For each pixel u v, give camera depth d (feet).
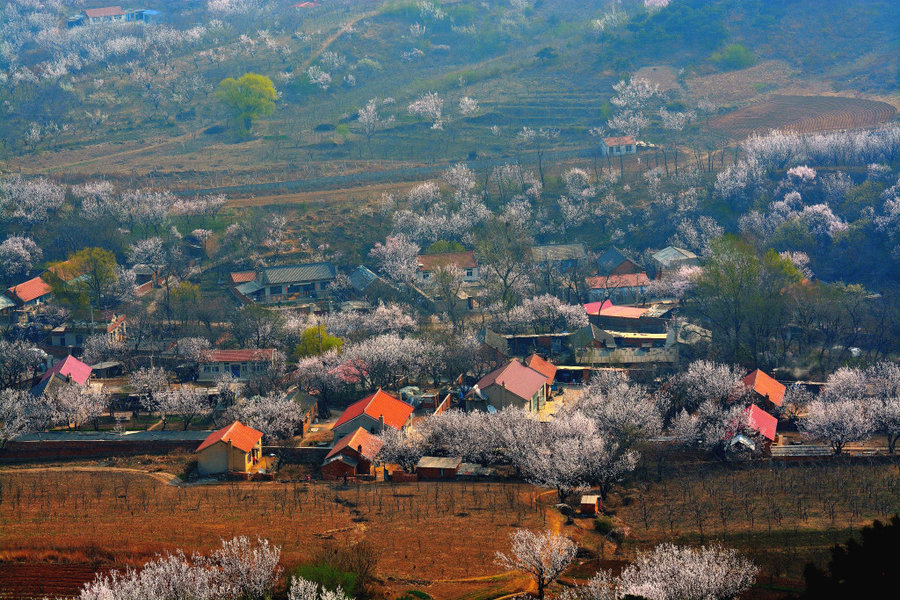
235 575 655.76
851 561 601.62
